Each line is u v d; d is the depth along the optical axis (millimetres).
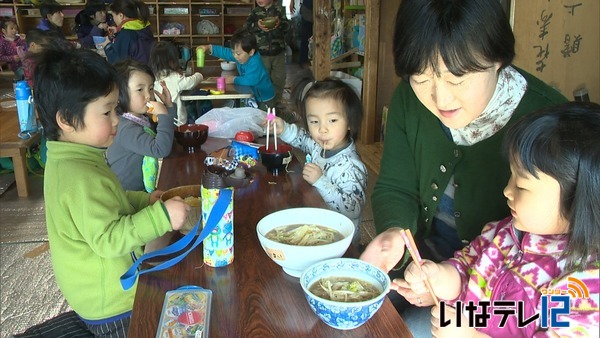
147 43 5004
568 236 913
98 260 1322
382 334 931
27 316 2270
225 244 1134
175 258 1111
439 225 1502
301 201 1530
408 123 1468
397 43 1059
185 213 1251
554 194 892
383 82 4699
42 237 2994
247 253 1209
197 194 1470
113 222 1233
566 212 896
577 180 854
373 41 4516
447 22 964
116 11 4902
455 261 1206
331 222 1263
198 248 1244
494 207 1317
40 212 3344
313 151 2057
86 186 1259
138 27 4957
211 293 1042
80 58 1319
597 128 868
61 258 1323
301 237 1183
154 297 1034
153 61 3926
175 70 3957
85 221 1233
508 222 1155
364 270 1056
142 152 2064
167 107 2252
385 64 4645
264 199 1542
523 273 1024
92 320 1370
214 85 4418
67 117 1291
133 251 1377
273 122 1902
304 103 1894
